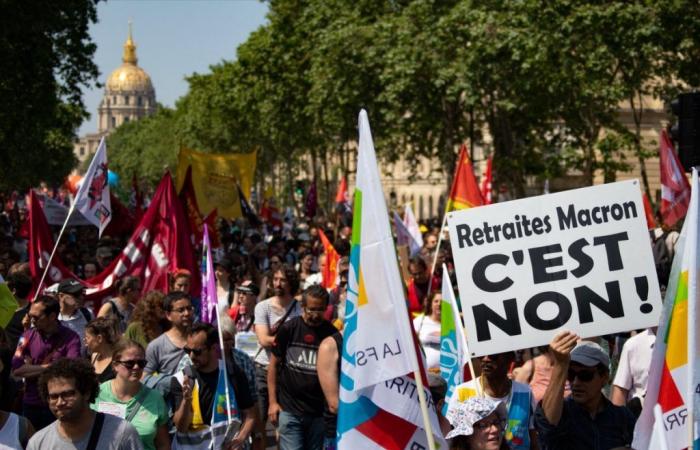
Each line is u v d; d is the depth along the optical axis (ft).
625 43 123.85
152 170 485.97
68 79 131.75
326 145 226.58
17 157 139.54
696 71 131.03
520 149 156.97
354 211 24.93
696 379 22.35
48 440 24.98
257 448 35.91
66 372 24.59
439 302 41.04
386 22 145.59
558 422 26.55
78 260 77.61
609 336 43.52
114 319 34.76
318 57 163.43
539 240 26.45
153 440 30.22
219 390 32.86
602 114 138.82
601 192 26.55
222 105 279.90
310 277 66.64
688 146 40.11
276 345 39.24
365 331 24.81
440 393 33.86
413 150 180.24
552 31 124.06
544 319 26.32
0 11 119.14
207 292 37.24
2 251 66.28
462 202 65.36
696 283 22.34
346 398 25.11
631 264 26.45
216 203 97.66
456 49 138.00
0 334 33.27
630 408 30.99
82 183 54.80
